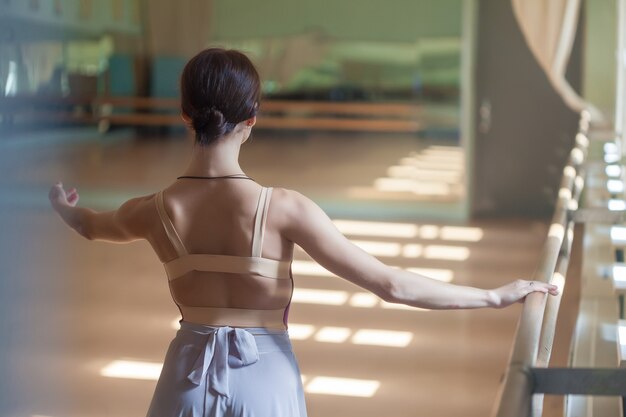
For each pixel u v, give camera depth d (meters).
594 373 1.70
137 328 5.87
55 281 7.18
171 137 11.96
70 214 2.36
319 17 11.20
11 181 11.55
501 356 5.36
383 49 10.98
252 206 2.07
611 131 9.33
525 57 10.56
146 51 12.06
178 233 2.11
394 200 10.80
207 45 11.81
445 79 10.70
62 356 5.23
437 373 5.02
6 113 11.95
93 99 12.05
